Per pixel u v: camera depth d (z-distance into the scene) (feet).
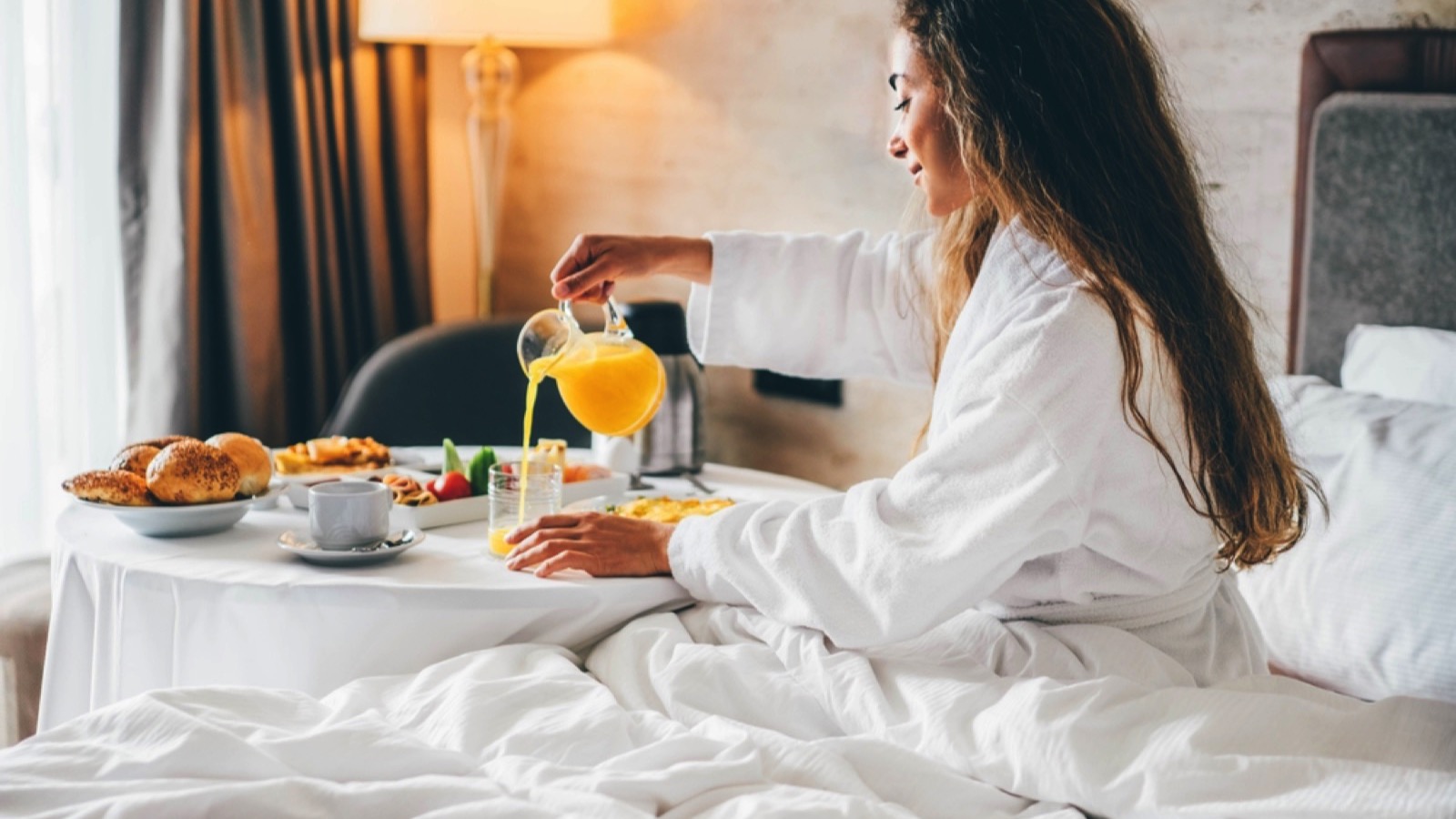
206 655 4.39
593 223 9.71
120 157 8.14
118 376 8.56
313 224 9.00
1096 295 3.97
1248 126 6.17
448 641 4.34
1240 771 3.34
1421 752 3.53
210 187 8.45
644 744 3.70
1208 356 4.04
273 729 3.56
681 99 8.96
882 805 3.27
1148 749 3.45
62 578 4.83
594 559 4.58
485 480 5.63
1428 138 5.48
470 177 10.46
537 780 3.31
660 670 4.13
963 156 4.22
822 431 8.46
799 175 8.29
